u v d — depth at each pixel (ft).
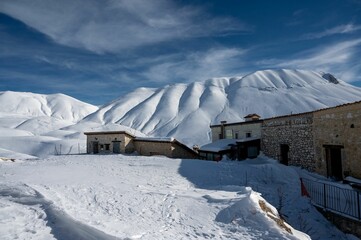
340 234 39.58
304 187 51.47
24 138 182.70
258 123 88.63
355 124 50.06
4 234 26.04
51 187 44.14
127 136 105.81
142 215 34.09
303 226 41.34
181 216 34.42
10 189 39.93
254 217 31.60
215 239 28.02
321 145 60.29
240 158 85.25
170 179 59.77
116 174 63.21
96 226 27.55
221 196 40.81
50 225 28.94
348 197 44.19
